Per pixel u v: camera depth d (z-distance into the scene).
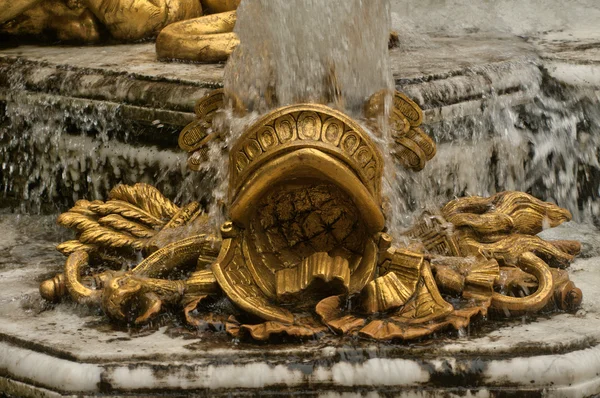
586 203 12.36
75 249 9.73
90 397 7.76
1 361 8.17
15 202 12.70
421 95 10.58
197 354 7.91
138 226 9.92
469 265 9.08
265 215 8.98
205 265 9.23
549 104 12.26
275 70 9.18
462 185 11.32
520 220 9.96
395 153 9.54
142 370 7.76
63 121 11.91
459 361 7.79
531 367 7.78
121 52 13.20
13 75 12.38
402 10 15.70
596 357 7.97
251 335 8.14
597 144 12.18
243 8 9.29
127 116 11.17
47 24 14.16
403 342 8.00
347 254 9.04
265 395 7.76
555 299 8.98
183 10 14.21
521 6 15.59
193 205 9.93
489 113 11.50
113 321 8.74
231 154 8.77
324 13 8.95
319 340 8.12
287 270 8.88
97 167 11.69
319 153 8.36
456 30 15.05
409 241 9.40
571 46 13.32
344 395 7.77
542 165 12.27
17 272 10.48
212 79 10.83
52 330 8.57
